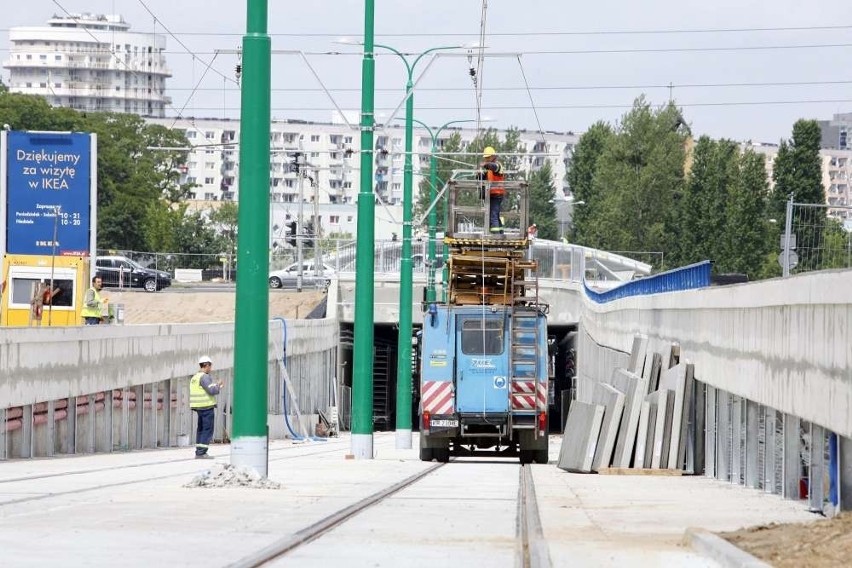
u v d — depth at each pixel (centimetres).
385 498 2867
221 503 2555
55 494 2705
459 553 1852
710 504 2939
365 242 5344
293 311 12675
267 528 2089
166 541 1898
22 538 1902
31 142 7094
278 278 15538
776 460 3494
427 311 5469
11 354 4344
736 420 4038
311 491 2967
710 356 4353
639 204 18738
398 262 12275
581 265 11850
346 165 9275
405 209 6956
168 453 5328
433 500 2834
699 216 18050
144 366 5928
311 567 1681
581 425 4628
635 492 3359
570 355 12675
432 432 5409
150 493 2777
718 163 18025
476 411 5403
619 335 7281
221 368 7481
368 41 5266
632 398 4550
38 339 4578
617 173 18988
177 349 6500
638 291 6600
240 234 3036
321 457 5366
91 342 5166
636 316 6481
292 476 3697
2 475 3362
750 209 17812
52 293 6812
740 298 3900
